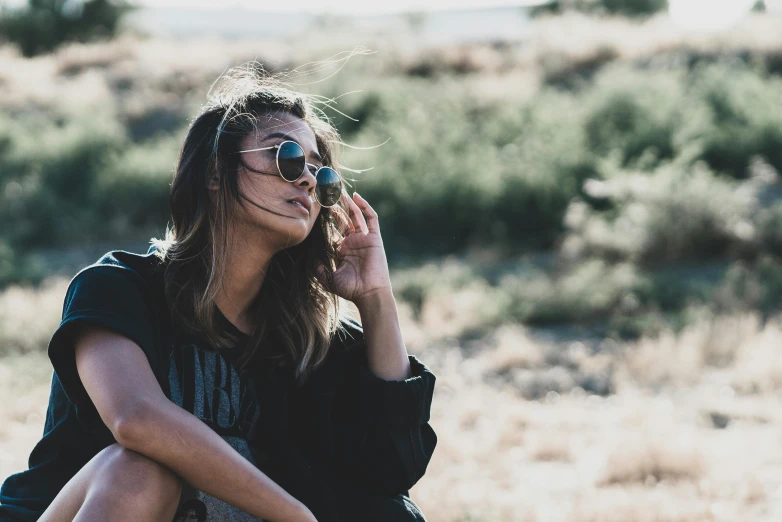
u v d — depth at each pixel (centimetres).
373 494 242
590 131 1728
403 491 244
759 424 688
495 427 688
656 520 456
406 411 239
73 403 206
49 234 1788
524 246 1491
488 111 1947
